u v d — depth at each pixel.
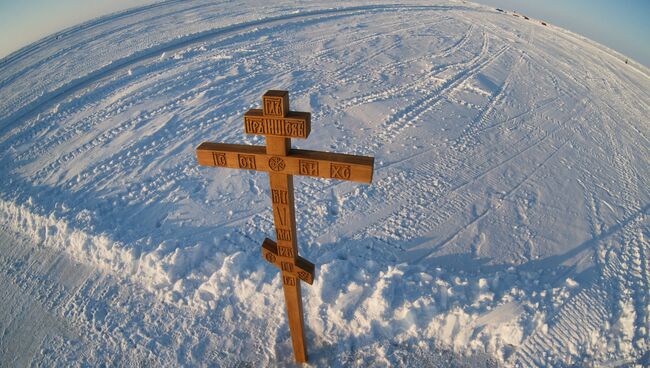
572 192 6.52
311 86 9.98
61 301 4.95
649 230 5.78
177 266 5.05
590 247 5.40
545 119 8.87
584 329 4.20
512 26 16.20
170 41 12.97
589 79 11.45
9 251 5.75
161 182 6.84
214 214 6.13
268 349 4.25
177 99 9.38
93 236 5.60
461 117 8.62
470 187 6.54
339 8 17.17
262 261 5.10
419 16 16.62
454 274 4.89
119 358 4.27
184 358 4.22
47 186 6.84
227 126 8.35
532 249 5.34
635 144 8.18
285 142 2.58
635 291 4.69
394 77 10.52
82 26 14.98
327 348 4.21
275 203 2.89
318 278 4.66
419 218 5.90
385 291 4.39
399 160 7.19
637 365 3.91
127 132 8.23
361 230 5.70
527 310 4.29
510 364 3.98
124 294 4.96
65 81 10.60
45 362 4.30
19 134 8.41
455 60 11.82
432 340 4.21
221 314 4.59
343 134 7.95
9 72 11.34
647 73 12.66
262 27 14.24
